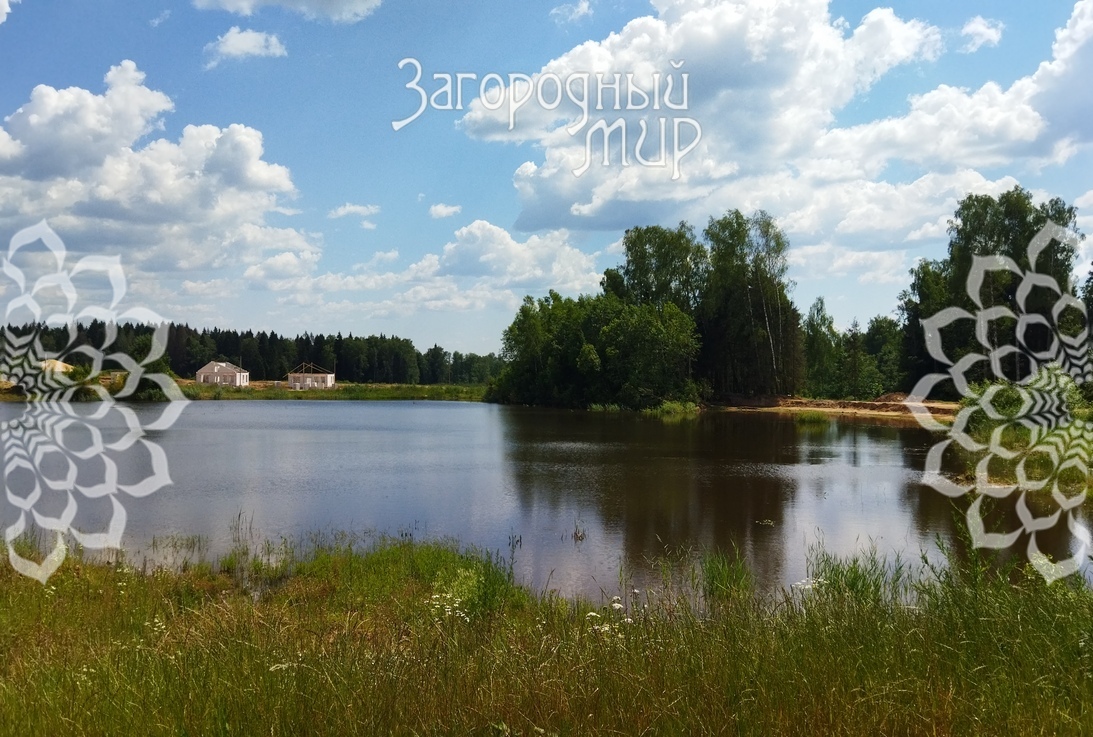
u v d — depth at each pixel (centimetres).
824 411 5878
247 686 426
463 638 583
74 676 469
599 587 1191
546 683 430
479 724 382
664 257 7781
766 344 6938
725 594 996
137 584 1031
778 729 369
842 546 1482
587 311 7456
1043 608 563
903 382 6394
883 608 646
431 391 11800
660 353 6681
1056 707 392
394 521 1766
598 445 3609
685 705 398
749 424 5012
